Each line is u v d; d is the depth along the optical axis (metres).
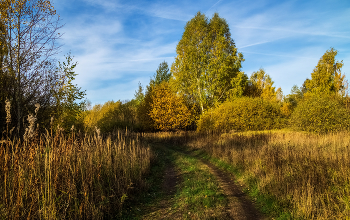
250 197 6.23
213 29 26.97
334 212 4.30
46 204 3.84
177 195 6.51
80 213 4.09
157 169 9.95
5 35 7.36
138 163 8.38
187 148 17.78
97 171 5.57
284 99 46.94
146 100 30.58
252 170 7.79
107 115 29.02
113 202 5.12
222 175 8.89
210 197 6.02
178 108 26.64
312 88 29.03
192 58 25.83
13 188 3.50
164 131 27.84
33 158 3.90
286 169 6.61
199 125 25.19
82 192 4.54
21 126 7.55
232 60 26.19
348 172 5.41
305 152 7.70
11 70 7.23
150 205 5.77
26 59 7.82
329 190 4.96
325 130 16.14
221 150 12.45
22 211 3.44
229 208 5.39
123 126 25.78
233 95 25.47
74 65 9.19
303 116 17.42
